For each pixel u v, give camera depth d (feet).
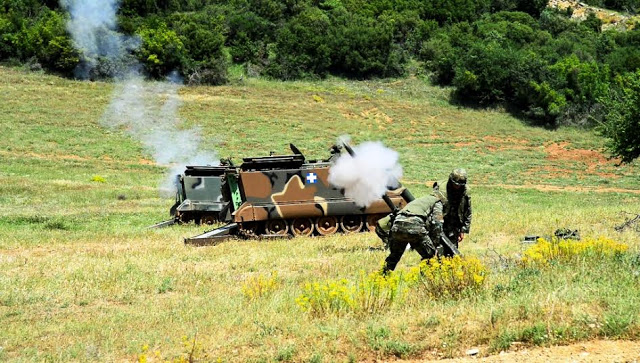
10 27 202.39
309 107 191.62
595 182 140.36
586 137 183.83
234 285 36.45
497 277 28.96
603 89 199.93
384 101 202.90
